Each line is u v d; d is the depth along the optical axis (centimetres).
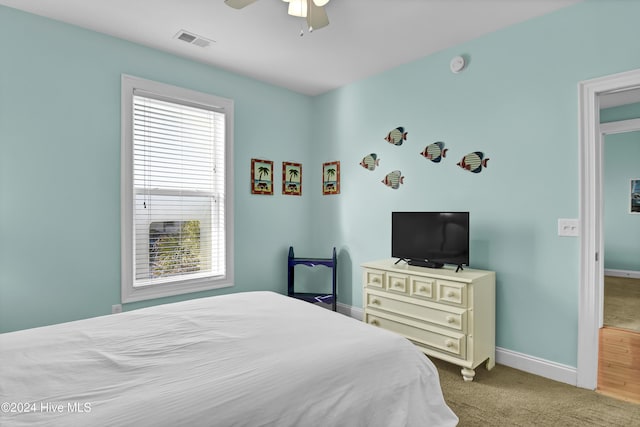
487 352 249
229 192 333
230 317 174
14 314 229
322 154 399
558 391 220
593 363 221
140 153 283
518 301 251
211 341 142
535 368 243
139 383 110
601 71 215
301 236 400
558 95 232
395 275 274
